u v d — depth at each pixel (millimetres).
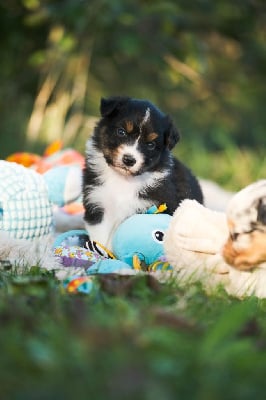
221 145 11859
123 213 5168
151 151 5121
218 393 2297
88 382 2279
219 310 3393
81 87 10500
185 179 5488
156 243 4477
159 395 2221
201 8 9812
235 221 3738
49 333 2680
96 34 9680
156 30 9766
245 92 12125
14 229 4516
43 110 10328
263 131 12445
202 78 11297
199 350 2574
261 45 11469
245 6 10383
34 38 10008
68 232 5000
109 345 2578
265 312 3596
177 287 3754
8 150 10336
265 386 2408
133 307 3201
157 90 12172
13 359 2428
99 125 5301
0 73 10406
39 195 4672
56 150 6414
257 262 3777
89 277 3730
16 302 3121
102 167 5211
